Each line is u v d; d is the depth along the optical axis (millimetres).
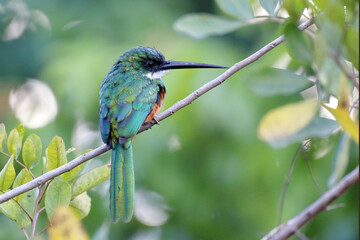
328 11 3340
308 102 3236
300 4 3875
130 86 7375
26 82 13312
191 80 9156
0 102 12203
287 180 5922
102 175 5559
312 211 5250
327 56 3350
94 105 9914
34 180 5375
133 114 6988
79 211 5535
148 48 8141
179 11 13055
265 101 9047
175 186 9719
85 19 12617
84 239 3289
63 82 10031
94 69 10039
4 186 5355
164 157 9641
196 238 10414
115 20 12445
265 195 9148
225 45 10516
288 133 3203
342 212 8750
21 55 13594
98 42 11516
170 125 9336
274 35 10453
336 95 3551
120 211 5934
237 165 9266
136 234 10586
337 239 8656
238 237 9945
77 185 5512
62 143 5543
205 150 9445
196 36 5555
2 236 9609
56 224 3297
